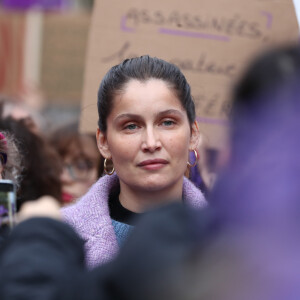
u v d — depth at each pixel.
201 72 8.37
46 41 22.42
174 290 2.77
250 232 2.76
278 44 2.91
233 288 2.72
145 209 5.66
